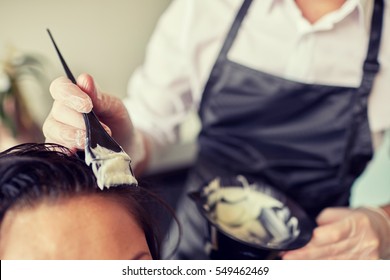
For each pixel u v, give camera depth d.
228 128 0.98
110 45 1.54
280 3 0.87
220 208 0.74
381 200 1.18
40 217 0.49
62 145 0.55
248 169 0.97
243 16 0.91
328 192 0.95
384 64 0.85
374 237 0.74
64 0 1.39
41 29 1.42
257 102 0.91
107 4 1.45
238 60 0.93
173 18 0.98
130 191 0.55
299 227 0.70
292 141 0.92
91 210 0.51
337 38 0.85
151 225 0.61
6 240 0.49
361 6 0.82
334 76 0.88
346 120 0.88
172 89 1.01
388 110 0.88
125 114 0.67
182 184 1.79
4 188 0.51
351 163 0.91
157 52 1.01
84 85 0.57
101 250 0.50
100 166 0.49
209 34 0.94
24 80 1.44
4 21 1.36
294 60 0.89
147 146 0.98
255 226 0.72
